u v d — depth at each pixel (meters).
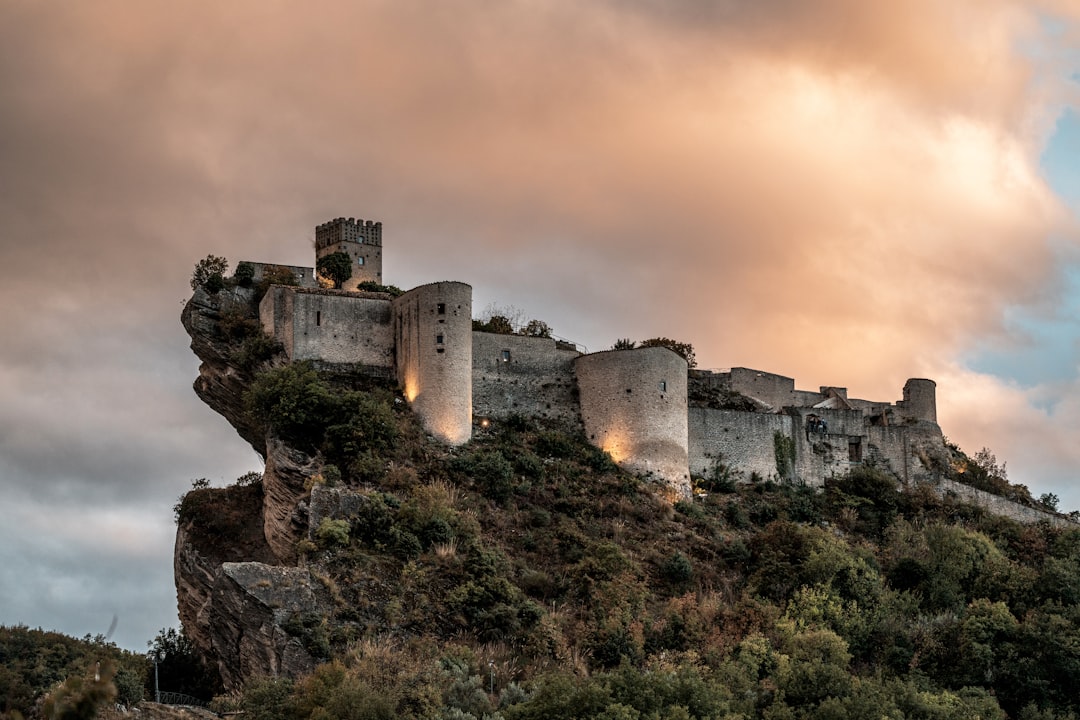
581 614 95.81
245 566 91.62
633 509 111.81
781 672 88.19
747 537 116.06
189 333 123.81
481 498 106.75
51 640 97.06
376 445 107.00
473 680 82.25
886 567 113.88
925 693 88.25
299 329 118.00
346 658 85.25
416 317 116.75
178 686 98.00
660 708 79.44
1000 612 100.38
